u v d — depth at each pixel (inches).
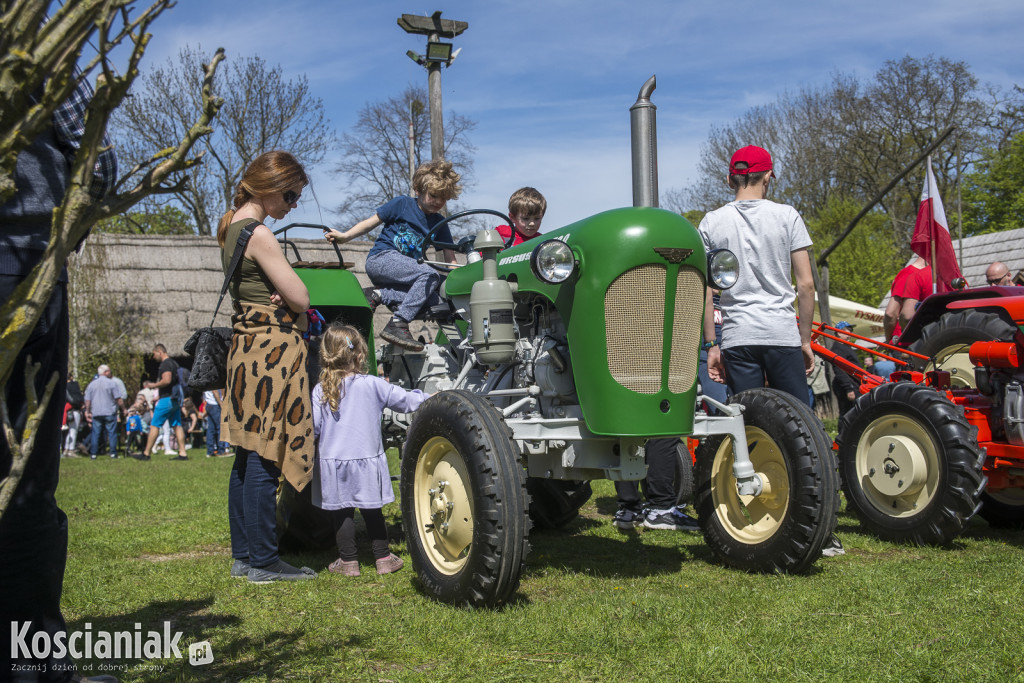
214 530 190.5
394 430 173.5
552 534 182.5
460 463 123.0
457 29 396.5
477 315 130.6
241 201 141.9
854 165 1317.7
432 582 123.5
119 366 625.6
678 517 187.3
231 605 122.0
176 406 506.0
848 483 173.3
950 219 1284.4
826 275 429.7
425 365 172.2
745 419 142.6
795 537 132.3
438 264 177.3
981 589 122.5
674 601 118.1
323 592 129.6
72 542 176.6
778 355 157.5
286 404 135.0
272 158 138.2
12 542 75.7
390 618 113.1
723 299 162.9
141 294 655.1
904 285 262.5
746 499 144.3
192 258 687.1
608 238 121.4
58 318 79.0
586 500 185.6
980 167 1428.4
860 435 172.4
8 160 51.4
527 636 103.4
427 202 189.5
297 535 162.1
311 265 180.5
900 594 120.3
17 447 55.4
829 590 123.2
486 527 113.0
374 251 187.5
